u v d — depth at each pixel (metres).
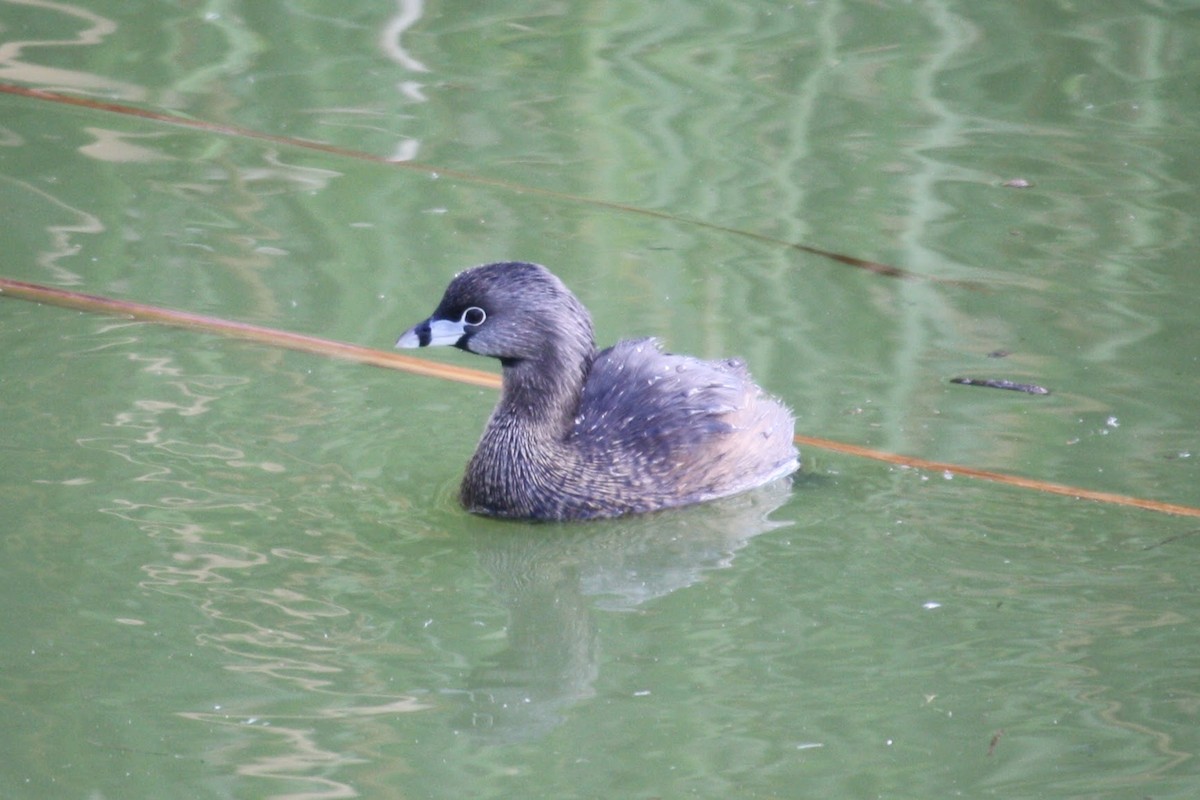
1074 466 12.05
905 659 9.70
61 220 15.73
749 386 12.39
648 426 11.84
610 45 20.56
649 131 18.36
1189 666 9.56
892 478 11.97
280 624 9.91
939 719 9.09
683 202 16.80
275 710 9.03
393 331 14.03
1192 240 16.02
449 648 9.80
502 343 11.62
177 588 10.20
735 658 9.75
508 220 16.20
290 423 12.47
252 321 14.05
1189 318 14.49
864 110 18.98
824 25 21.16
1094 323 14.45
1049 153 18.00
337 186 16.81
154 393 12.74
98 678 9.22
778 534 11.34
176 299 14.34
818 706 9.24
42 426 12.09
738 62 20.11
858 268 15.51
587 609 10.38
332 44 20.28
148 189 16.52
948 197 16.98
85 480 11.40
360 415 12.70
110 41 20.00
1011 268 15.53
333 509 11.36
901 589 10.52
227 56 19.86
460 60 20.00
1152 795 8.38
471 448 12.34
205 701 9.08
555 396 11.74
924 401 13.10
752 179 17.34
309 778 8.45
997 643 9.85
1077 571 10.69
